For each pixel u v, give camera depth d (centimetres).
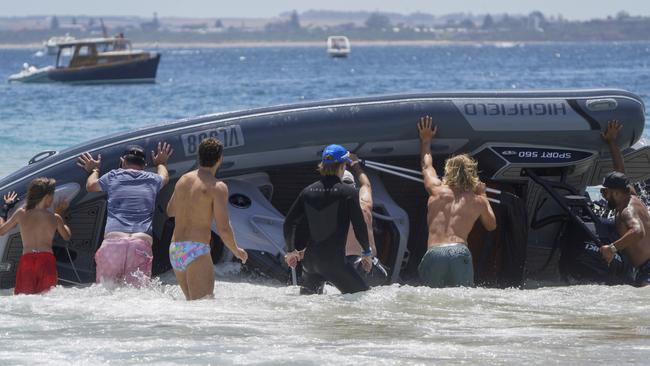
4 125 10094
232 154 3594
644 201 4081
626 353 2288
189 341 2384
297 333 2483
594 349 2327
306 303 2848
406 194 4019
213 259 3638
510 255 3591
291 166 3762
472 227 3312
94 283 3384
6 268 3491
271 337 2436
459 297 2947
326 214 2917
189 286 2972
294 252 3014
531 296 3002
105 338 2411
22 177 3481
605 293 3064
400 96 3703
